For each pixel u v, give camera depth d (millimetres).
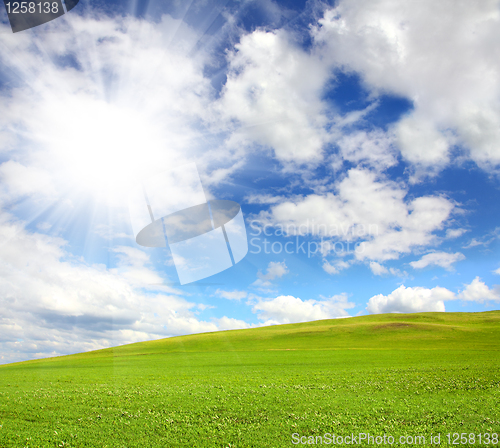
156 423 13047
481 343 45250
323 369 27047
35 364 38062
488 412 13297
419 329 58219
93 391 18609
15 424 12969
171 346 54438
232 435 11773
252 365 30969
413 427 11992
